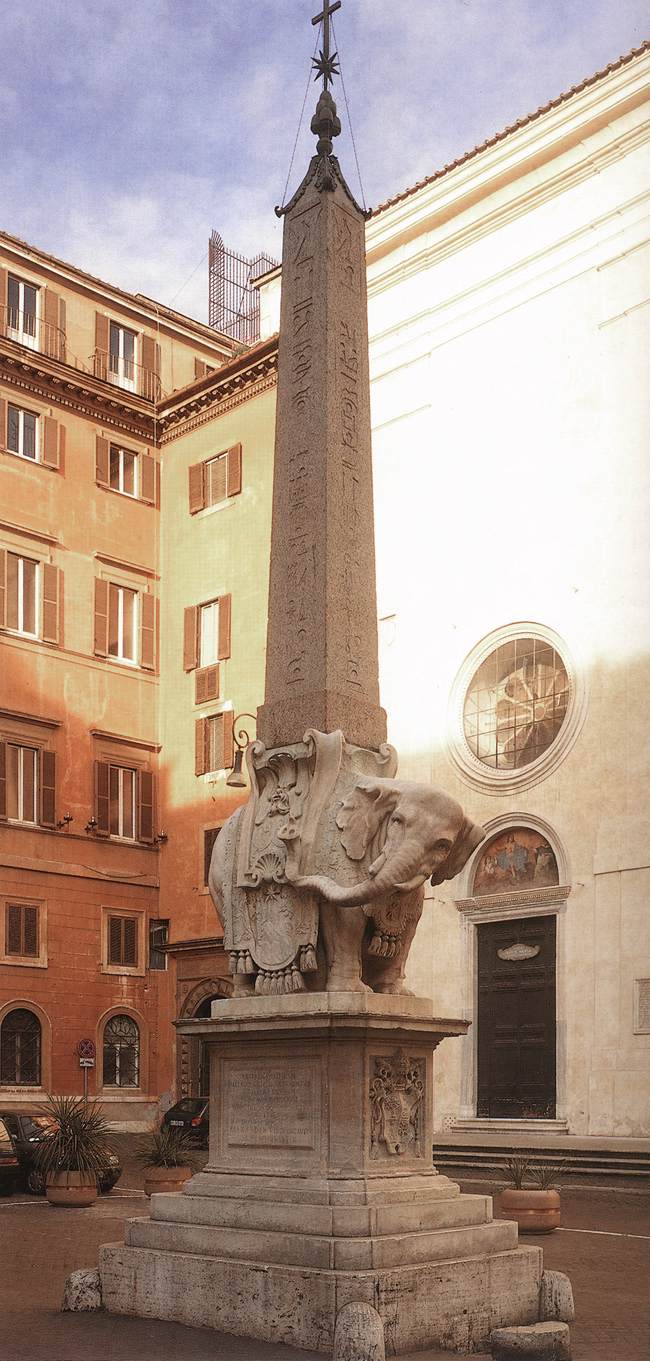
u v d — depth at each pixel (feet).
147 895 122.93
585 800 89.92
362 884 31.63
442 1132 92.73
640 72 94.63
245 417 125.29
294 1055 31.81
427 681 101.65
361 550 36.09
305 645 34.86
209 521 126.82
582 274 97.40
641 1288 41.01
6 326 123.54
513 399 100.17
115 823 122.72
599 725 90.17
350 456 36.55
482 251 103.81
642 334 93.35
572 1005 87.61
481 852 95.55
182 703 125.49
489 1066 92.27
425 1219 30.68
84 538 124.57
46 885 116.06
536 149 100.01
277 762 34.37
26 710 117.39
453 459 103.19
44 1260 46.44
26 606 119.85
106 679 123.65
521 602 96.73
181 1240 31.48
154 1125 117.50
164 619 128.88
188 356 138.21
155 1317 31.30
